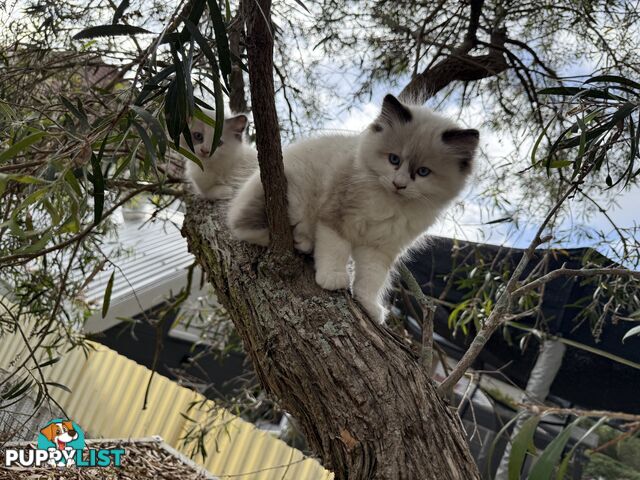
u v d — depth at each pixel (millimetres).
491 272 544
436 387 318
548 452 203
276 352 327
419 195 398
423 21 652
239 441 800
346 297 355
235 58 338
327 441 295
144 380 898
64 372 961
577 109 299
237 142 586
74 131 389
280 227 343
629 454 515
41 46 547
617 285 483
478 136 416
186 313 902
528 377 662
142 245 1189
